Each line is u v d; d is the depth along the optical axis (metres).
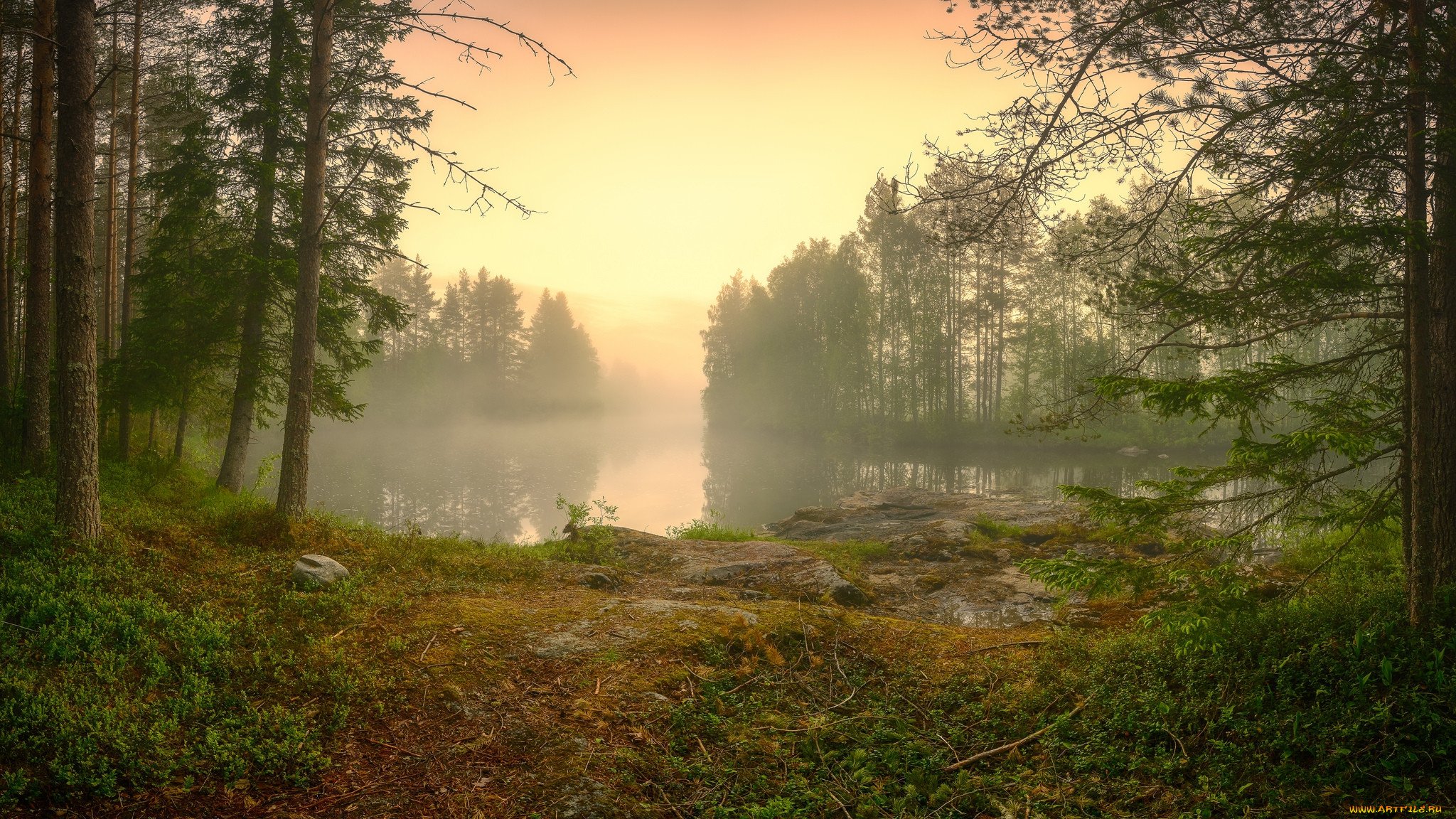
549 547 13.02
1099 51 6.52
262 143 16.22
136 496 11.97
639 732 5.87
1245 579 5.87
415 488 30.42
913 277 55.94
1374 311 6.17
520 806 4.83
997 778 5.28
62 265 8.07
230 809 4.54
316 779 4.93
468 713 5.94
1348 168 5.62
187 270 15.05
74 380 8.07
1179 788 4.83
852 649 7.92
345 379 16.83
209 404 17.84
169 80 16.62
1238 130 6.31
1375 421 6.30
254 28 15.84
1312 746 4.71
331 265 16.17
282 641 6.64
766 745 5.84
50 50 11.94
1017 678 7.09
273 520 10.23
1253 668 5.74
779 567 11.91
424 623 7.49
